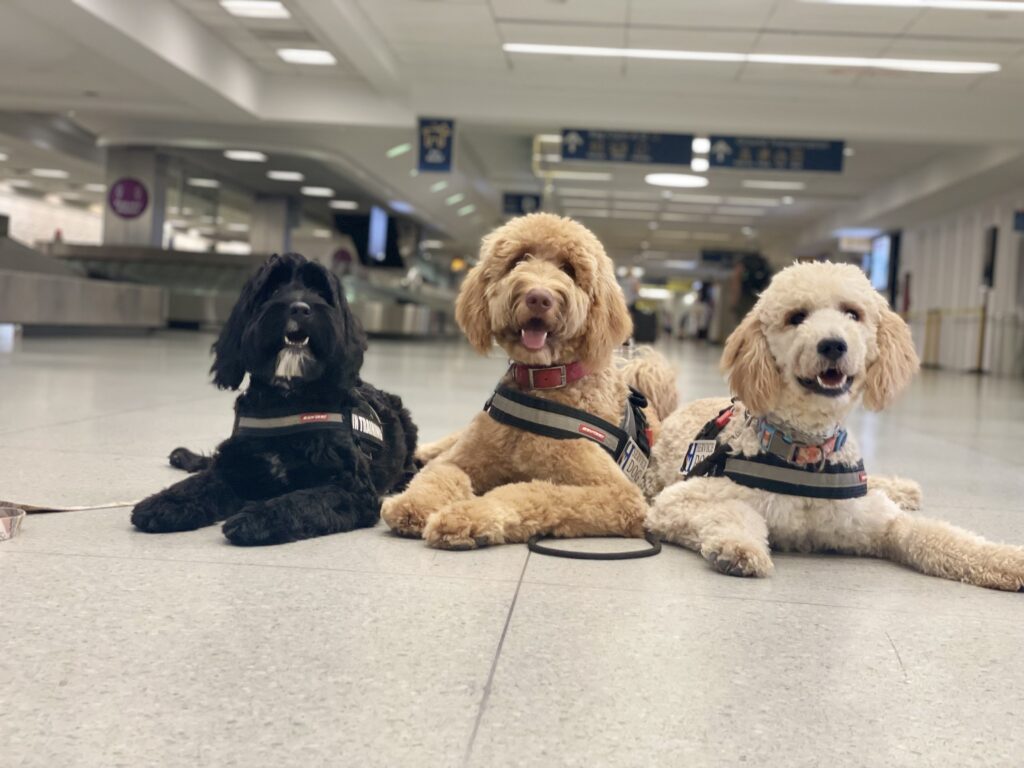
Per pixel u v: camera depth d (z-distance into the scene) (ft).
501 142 73.10
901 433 23.57
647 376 13.41
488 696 5.65
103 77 53.47
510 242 10.53
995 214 72.08
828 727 5.41
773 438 9.45
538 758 4.87
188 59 46.55
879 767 4.94
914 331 87.86
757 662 6.44
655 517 9.93
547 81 55.01
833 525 9.52
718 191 87.30
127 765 4.63
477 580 8.23
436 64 53.57
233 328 10.20
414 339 95.09
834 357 8.59
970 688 6.11
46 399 21.71
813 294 9.07
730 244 138.82
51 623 6.65
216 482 10.00
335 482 10.13
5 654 6.03
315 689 5.65
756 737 5.24
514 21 44.65
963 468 17.24
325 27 43.60
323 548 9.18
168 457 14.30
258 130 67.31
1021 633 7.31
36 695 5.41
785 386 9.12
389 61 51.52
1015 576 8.47
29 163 85.40
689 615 7.45
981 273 73.72
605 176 81.51
